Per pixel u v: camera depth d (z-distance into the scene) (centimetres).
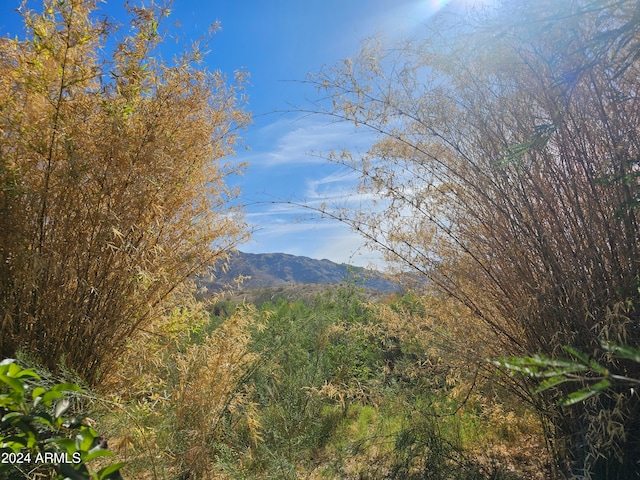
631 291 228
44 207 247
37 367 218
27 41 253
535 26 219
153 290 304
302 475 318
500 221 269
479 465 286
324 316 541
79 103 262
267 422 362
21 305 250
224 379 341
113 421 246
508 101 260
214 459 312
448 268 299
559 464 267
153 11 270
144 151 272
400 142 308
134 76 268
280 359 437
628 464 245
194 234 341
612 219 232
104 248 260
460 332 302
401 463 293
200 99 312
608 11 203
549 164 253
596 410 237
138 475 268
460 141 282
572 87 229
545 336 256
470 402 346
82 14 252
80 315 264
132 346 298
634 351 106
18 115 247
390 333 373
